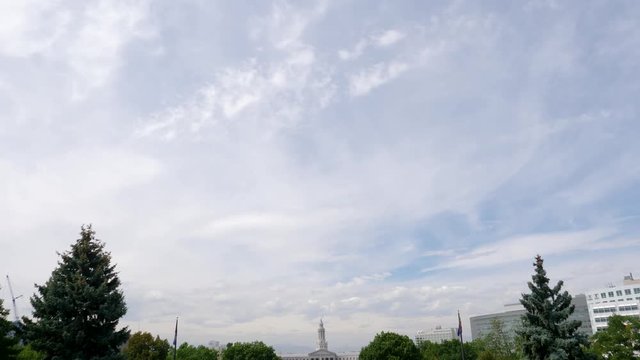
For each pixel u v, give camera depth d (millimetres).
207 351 100375
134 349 67438
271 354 113875
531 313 46219
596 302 172875
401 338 96625
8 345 33062
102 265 42188
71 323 38375
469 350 114500
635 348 63281
